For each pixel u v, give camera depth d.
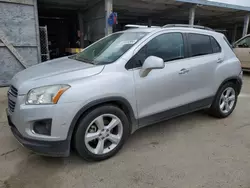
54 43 15.48
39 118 2.28
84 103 2.38
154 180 2.37
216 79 3.76
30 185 2.27
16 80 2.70
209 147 3.07
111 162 2.69
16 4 6.32
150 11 11.81
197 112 4.49
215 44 3.81
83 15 11.27
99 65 2.71
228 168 2.58
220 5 10.18
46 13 12.78
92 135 2.57
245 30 12.47
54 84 2.36
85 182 2.33
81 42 11.60
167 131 3.59
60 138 2.35
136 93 2.80
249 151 2.98
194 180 2.37
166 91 3.12
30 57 6.87
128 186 2.27
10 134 3.38
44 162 2.68
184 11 11.09
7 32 6.35
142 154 2.88
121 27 16.67
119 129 2.78
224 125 3.85
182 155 2.86
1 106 4.64
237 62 4.08
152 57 2.71
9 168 2.55
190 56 3.42
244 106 4.95
